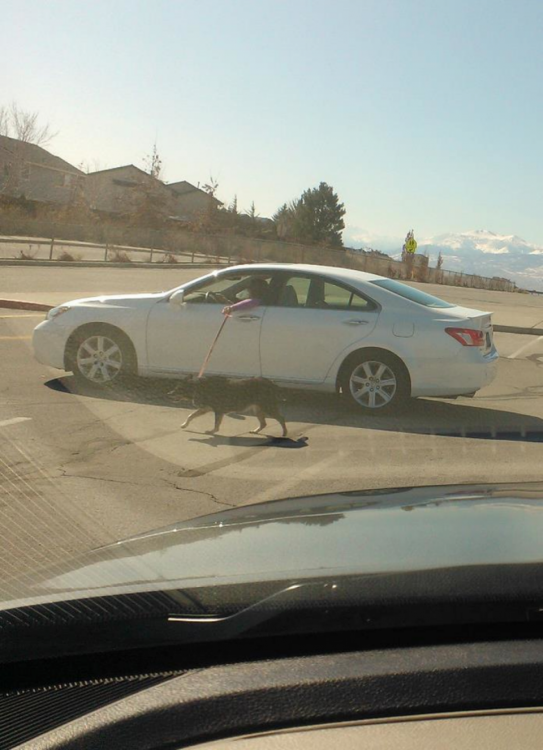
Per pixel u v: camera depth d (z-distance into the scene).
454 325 9.18
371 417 9.26
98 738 1.87
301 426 8.72
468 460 7.41
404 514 2.73
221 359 9.67
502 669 1.87
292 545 2.40
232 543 2.50
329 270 9.77
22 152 65.12
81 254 38.97
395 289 9.60
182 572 2.25
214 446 7.71
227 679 1.95
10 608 2.16
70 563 2.64
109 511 5.65
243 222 67.69
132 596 2.11
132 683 2.05
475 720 1.78
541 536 2.40
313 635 2.03
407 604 2.00
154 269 36.19
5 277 25.38
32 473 6.57
